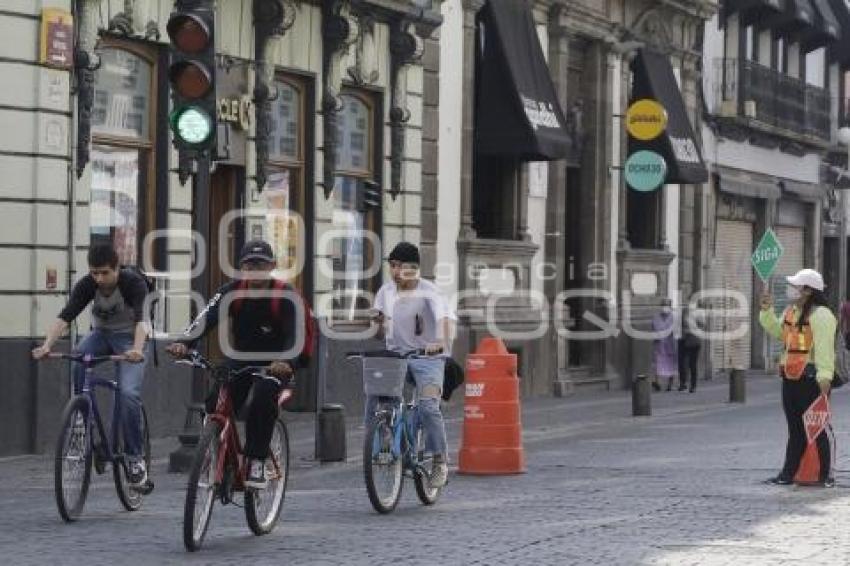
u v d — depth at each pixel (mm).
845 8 123625
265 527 31219
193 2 39656
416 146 66625
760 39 108562
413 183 66438
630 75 86875
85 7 47750
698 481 40844
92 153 49469
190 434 41750
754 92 104125
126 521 32812
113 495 37000
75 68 47625
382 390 34375
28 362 46062
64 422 31781
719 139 100688
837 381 39625
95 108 49500
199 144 40000
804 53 117438
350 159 63156
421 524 32906
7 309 45594
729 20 102688
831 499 37188
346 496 37812
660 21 89688
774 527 32562
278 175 58656
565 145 74750
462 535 31281
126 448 33750
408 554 28922
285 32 57531
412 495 37812
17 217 45938
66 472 32094
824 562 28297
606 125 83562
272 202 58250
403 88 65250
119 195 50719
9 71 45594
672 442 53000
